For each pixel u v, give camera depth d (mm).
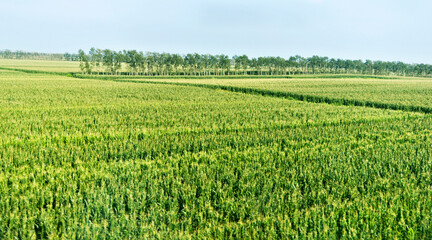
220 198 7281
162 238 5684
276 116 20719
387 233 5930
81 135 13242
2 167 9031
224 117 19812
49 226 5980
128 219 6293
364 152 11672
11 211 6496
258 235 5816
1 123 15375
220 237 5809
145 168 9320
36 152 10398
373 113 23062
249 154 11055
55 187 7668
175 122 17703
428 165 9891
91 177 8344
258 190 7754
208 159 10273
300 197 7523
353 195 7605
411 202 7066
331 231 6031
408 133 15047
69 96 30625
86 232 5691
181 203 7320
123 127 15711
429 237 5930
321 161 10219
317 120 19391
